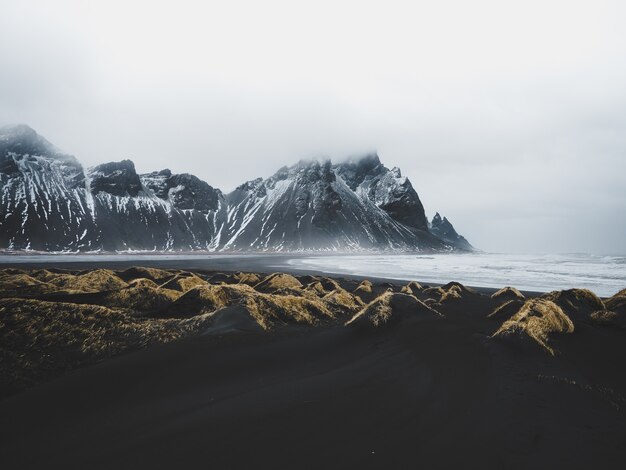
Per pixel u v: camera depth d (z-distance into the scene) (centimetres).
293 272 5097
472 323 1307
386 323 1204
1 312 909
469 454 484
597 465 464
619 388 740
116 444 507
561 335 1094
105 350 873
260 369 816
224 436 527
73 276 1872
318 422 571
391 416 593
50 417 586
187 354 870
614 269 5656
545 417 595
